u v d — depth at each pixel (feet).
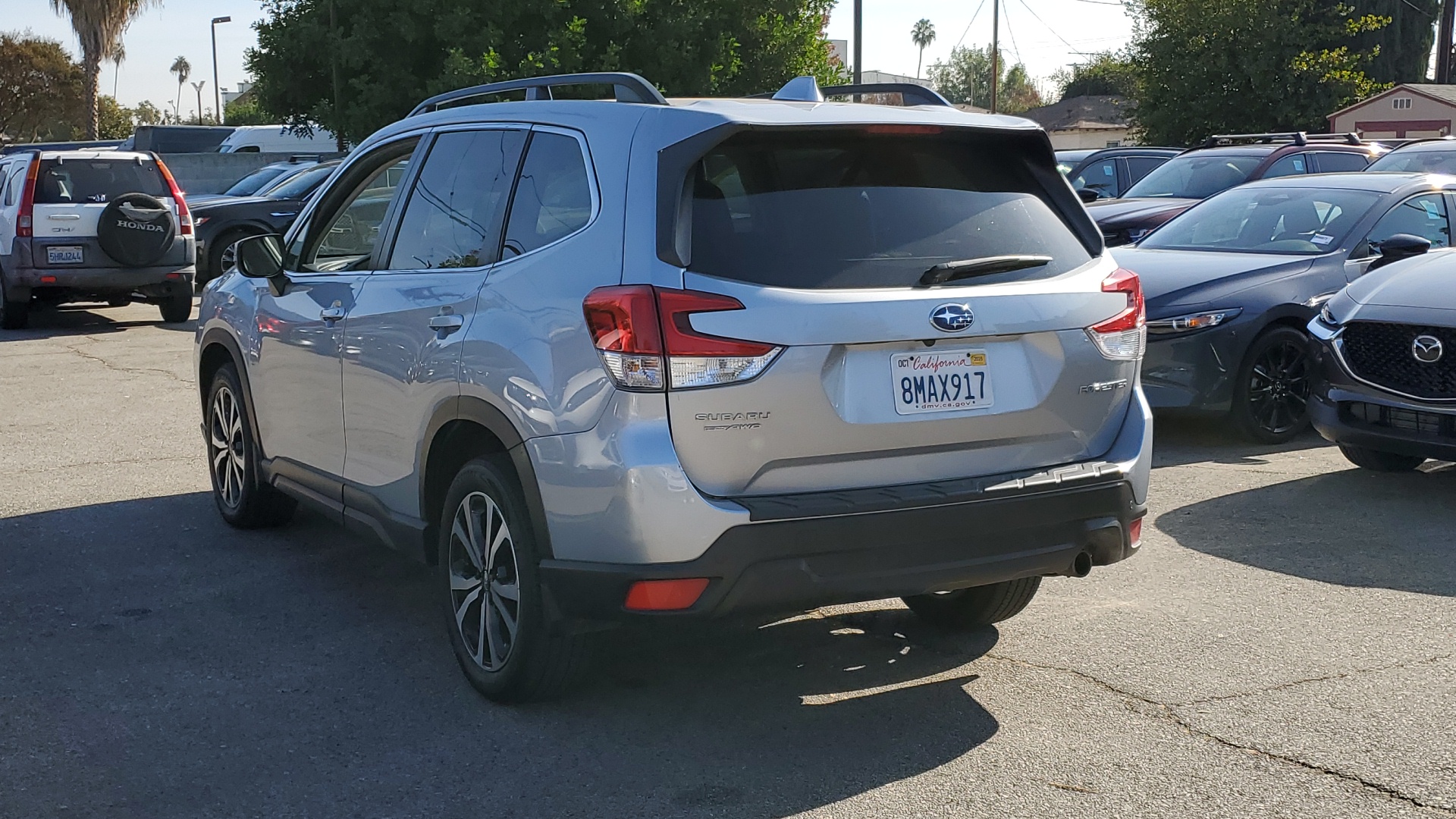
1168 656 14.88
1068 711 13.30
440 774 11.89
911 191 12.69
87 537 19.95
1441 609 16.49
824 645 15.33
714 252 11.66
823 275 11.84
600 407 11.59
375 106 77.41
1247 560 18.71
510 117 14.33
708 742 12.60
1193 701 13.52
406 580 17.85
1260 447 26.99
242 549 19.33
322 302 16.56
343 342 15.80
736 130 11.93
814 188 12.28
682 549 11.40
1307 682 14.03
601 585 11.73
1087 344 12.94
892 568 11.93
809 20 86.89
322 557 18.92
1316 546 19.39
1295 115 101.09
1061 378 12.78
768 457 11.62
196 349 21.12
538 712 13.33
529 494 12.34
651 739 12.67
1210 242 30.50
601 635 15.56
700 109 12.38
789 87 14.42
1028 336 12.63
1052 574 13.02
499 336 12.76
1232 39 103.09
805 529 11.53
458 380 13.28
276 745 12.51
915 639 15.53
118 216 46.88
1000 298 12.40
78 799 11.37
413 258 15.12
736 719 13.15
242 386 19.20
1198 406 26.53
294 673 14.42
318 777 11.84
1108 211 45.52
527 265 12.87
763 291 11.57
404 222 15.55
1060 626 15.96
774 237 11.90
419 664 14.71
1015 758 12.20
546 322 12.25
